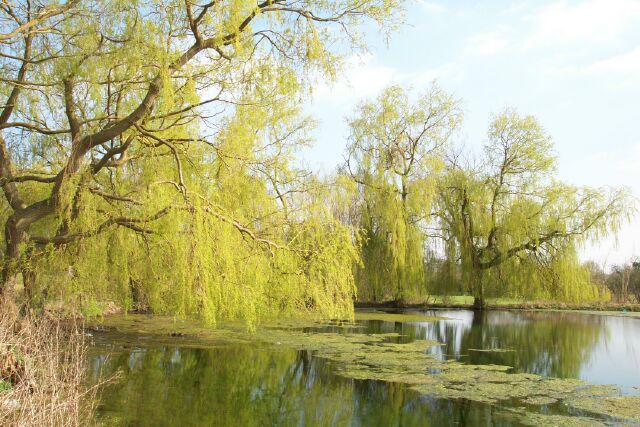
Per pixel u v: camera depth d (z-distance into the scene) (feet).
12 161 37.29
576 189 77.66
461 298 102.58
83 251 31.89
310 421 24.31
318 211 37.58
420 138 81.41
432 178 78.48
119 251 34.58
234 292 32.12
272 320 61.67
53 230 37.09
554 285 77.87
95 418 22.56
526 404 27.12
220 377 31.83
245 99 34.94
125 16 30.89
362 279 82.58
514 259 79.66
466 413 25.58
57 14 29.37
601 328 63.82
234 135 35.45
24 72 33.04
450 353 41.68
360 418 24.91
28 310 28.35
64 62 31.27
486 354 41.91
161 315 58.13
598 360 41.27
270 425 23.45
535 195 79.41
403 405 26.78
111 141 36.63
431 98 81.10
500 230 78.79
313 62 33.17
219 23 29.50
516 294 80.02
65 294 32.45
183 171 35.88
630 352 45.60
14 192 32.42
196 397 27.32
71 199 30.27
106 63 31.99
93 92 32.01
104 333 44.91
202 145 35.86
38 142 38.06
